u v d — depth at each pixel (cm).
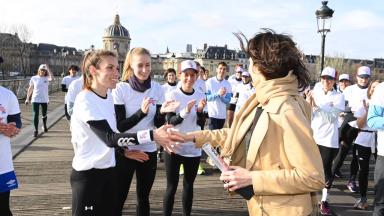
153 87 437
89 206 299
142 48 423
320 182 197
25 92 2209
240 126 234
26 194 592
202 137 278
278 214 209
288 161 206
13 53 6331
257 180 204
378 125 377
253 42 220
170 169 440
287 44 212
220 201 590
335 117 555
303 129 201
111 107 317
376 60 8981
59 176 697
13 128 363
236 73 1058
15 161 802
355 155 657
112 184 308
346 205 592
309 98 573
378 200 391
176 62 10525
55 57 10100
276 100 211
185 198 458
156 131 279
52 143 1002
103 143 298
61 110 1809
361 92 636
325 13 1034
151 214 526
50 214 512
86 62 303
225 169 217
